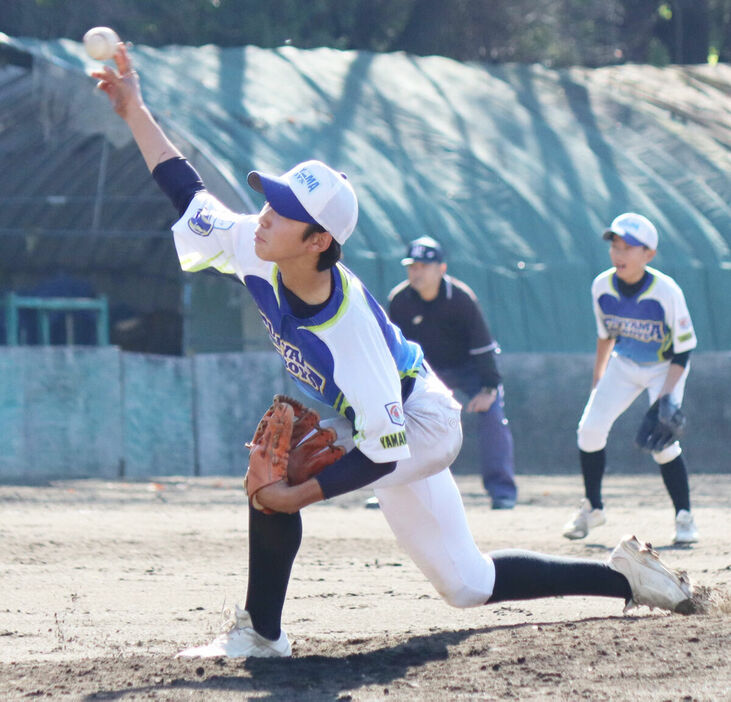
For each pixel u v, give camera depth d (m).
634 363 28.66
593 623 16.27
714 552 26.67
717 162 85.88
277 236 12.62
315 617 18.62
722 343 72.81
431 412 14.35
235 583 22.34
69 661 14.38
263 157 71.06
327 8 122.00
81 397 54.97
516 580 15.74
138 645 16.08
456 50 133.50
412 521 14.96
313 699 12.30
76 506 38.53
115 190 85.88
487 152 81.25
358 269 67.38
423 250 37.34
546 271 71.56
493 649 14.65
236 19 114.25
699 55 147.12
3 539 28.38
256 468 13.43
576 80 98.12
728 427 63.22
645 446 28.03
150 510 37.69
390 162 77.25
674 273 73.62
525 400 62.75
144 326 99.88
